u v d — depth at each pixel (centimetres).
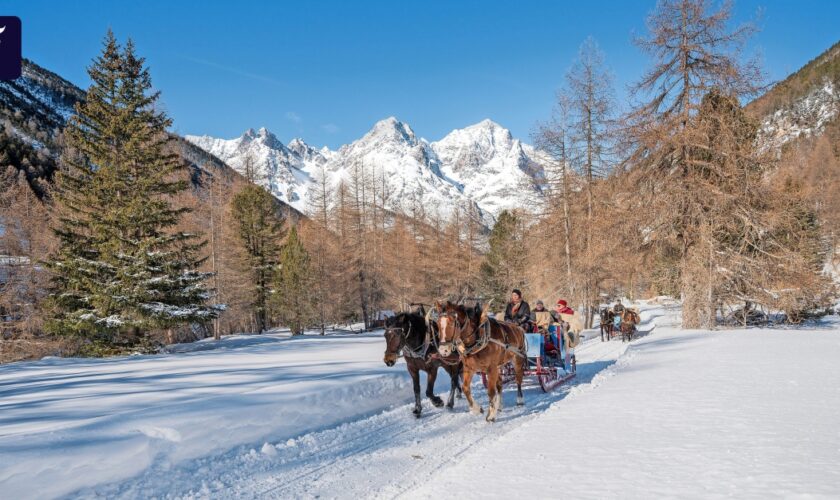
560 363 1322
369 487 639
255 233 4997
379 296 5397
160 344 2972
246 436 811
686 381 1055
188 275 2997
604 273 3441
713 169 2458
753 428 642
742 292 2622
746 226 2450
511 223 5391
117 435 719
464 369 1017
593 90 3344
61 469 607
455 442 838
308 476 682
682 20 2511
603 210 2809
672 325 3020
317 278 4778
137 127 2925
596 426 726
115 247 2830
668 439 623
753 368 1172
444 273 5762
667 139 2453
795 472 466
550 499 457
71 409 925
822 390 877
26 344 3359
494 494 488
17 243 3991
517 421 977
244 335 4444
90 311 2770
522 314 1326
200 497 614
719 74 2430
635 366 1406
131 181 2920
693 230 2547
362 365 1554
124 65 2991
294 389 1050
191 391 1097
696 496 430
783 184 2522
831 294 2800
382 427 938
